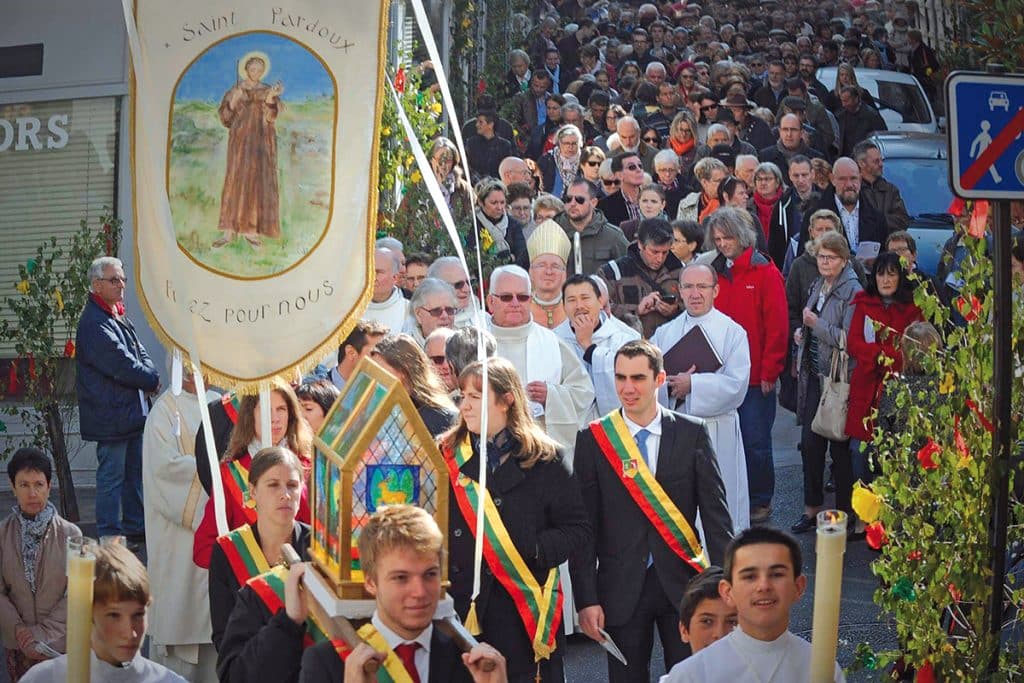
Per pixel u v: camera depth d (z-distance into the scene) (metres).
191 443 15.79
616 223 29.98
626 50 55.84
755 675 9.30
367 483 8.34
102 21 25.61
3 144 25.94
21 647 14.31
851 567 20.34
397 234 25.39
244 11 11.92
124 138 25.72
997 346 10.66
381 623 8.05
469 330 15.51
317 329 11.98
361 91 12.01
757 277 21.92
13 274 26.00
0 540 14.48
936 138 37.75
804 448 22.14
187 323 10.67
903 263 12.18
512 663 12.12
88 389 20.81
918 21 53.56
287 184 11.97
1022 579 12.55
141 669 9.44
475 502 12.12
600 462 13.48
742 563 9.35
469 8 42.59
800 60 50.44
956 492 11.35
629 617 13.31
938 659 11.30
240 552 10.68
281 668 8.99
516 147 38.19
